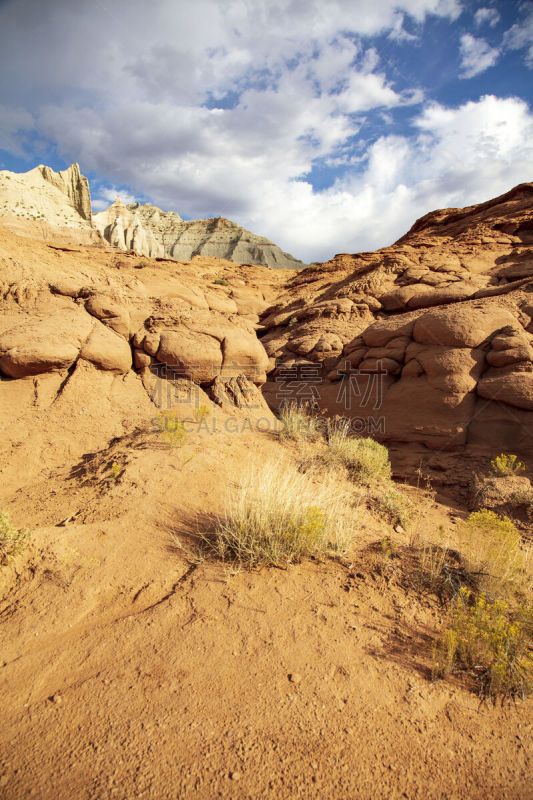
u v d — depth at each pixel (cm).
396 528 495
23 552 341
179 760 195
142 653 263
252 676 250
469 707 241
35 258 1027
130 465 530
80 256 2425
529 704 248
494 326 894
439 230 2484
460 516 607
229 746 204
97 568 345
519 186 2144
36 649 265
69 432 641
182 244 14475
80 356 743
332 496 500
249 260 13938
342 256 2541
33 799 175
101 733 207
